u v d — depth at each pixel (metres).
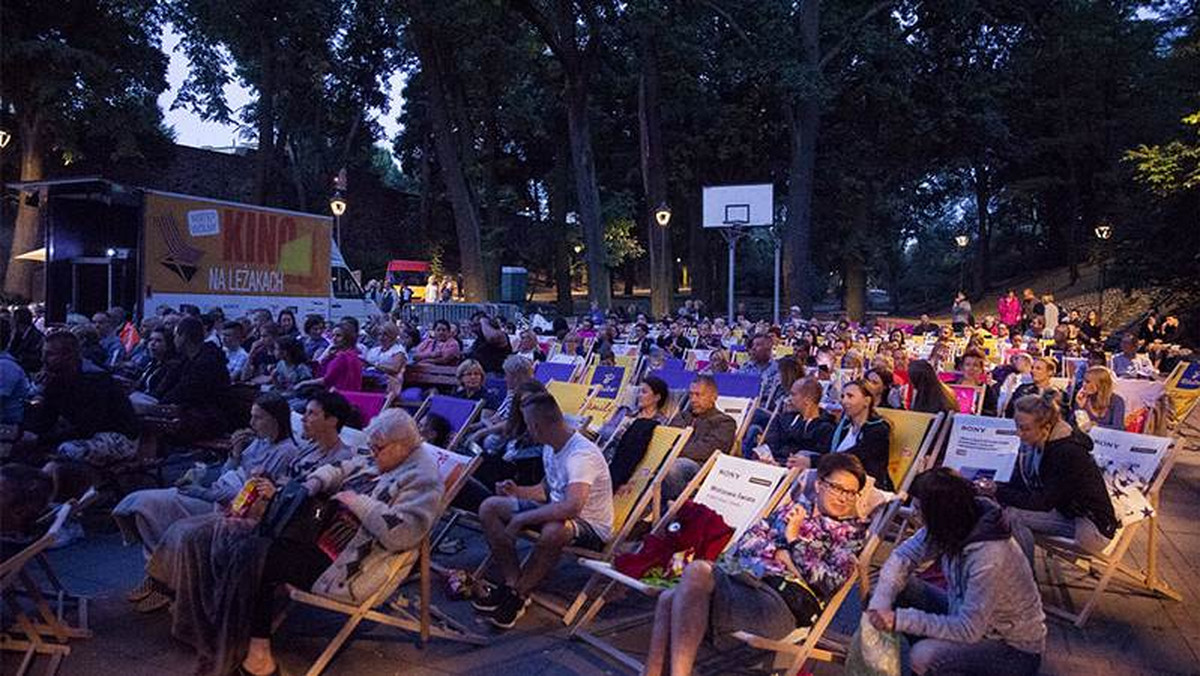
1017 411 5.73
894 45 34.06
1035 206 48.84
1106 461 6.24
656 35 32.72
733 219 31.48
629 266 62.16
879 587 3.91
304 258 19.83
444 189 47.38
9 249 32.03
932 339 20.33
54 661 4.34
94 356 10.95
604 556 5.26
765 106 37.69
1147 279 29.58
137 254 15.80
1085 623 5.37
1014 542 3.83
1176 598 5.78
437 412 7.54
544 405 5.37
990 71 38.38
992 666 3.74
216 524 4.52
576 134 31.69
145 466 7.34
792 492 5.24
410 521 4.49
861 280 39.94
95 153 34.75
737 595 4.23
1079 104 43.72
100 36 31.81
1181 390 11.28
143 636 4.79
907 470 6.47
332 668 4.46
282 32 36.47
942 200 49.97
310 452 5.45
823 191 39.47
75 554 6.16
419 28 29.45
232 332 11.39
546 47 36.41
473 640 4.86
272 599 4.31
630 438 6.11
